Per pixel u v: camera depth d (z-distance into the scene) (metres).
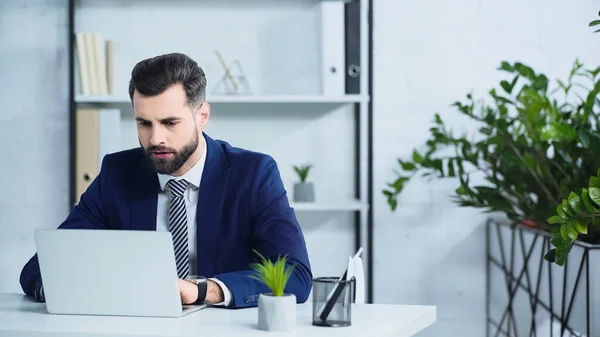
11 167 3.79
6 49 3.77
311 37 3.75
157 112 2.00
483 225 3.78
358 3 3.53
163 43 3.76
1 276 3.81
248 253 2.17
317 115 3.77
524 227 3.31
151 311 1.80
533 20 3.75
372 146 3.61
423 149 3.76
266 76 3.76
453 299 3.79
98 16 3.76
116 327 1.69
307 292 2.02
